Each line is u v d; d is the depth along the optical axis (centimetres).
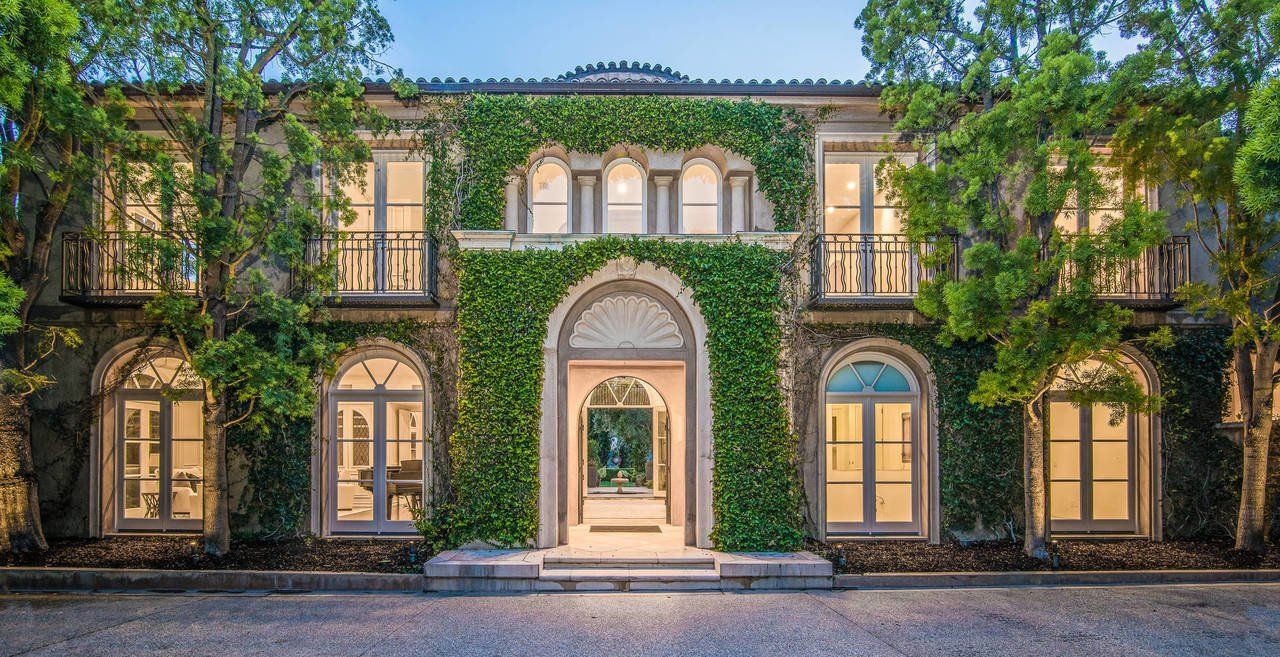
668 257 846
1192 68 740
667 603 667
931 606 650
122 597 682
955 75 806
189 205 721
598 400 1473
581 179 895
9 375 720
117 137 661
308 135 704
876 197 935
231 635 564
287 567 739
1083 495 912
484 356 832
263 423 776
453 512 827
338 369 895
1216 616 614
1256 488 793
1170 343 725
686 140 880
